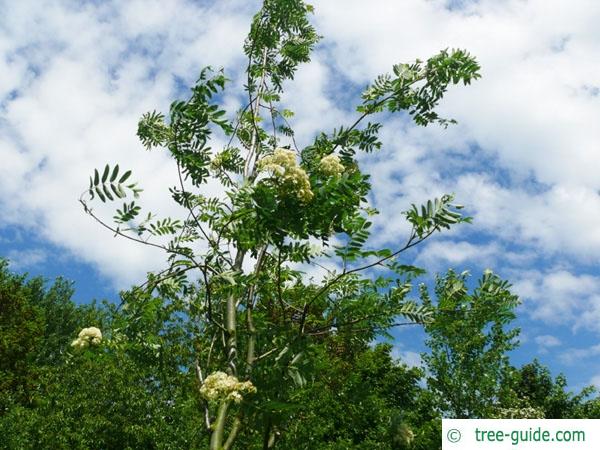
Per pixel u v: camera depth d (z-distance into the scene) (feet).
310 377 13.53
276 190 11.86
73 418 49.67
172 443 45.24
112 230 14.62
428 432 31.24
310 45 22.41
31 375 77.25
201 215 16.99
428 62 18.01
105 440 48.85
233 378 12.44
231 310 15.81
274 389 13.37
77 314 108.99
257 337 15.51
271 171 11.94
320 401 30.30
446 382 48.16
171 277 15.34
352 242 12.55
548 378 77.61
